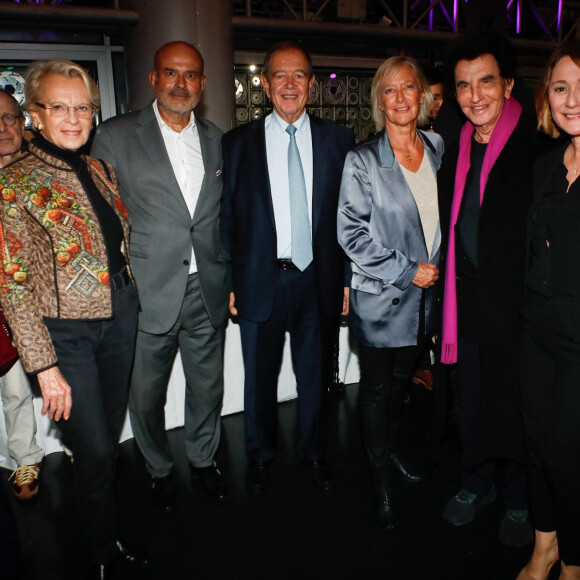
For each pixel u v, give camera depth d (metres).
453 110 2.26
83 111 1.64
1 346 2.09
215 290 2.25
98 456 1.76
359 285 2.08
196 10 3.51
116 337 1.81
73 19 3.40
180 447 2.78
